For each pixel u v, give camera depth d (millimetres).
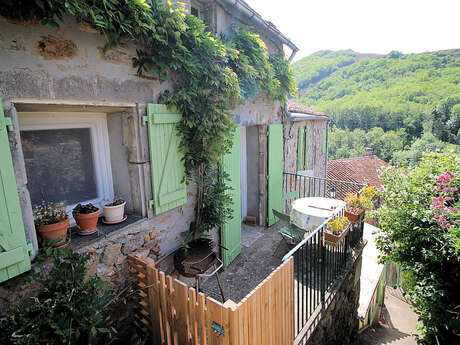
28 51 1724
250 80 3996
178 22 2537
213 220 3582
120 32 2152
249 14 3984
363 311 4719
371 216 4234
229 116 3275
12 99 1672
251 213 5664
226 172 3934
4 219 1647
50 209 2074
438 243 3441
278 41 5227
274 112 5488
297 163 6945
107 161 2857
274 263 4098
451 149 4004
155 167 2750
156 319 2332
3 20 1593
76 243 2191
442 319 3412
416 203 3574
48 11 1652
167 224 3062
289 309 2348
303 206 4359
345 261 3777
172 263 3178
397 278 7422
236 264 4098
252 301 1794
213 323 1739
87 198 2732
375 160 17078
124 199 2879
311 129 7801
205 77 3023
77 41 1998
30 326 1613
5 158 1629
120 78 2355
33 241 1854
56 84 1889
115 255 2492
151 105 2615
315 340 2865
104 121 2793
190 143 3148
